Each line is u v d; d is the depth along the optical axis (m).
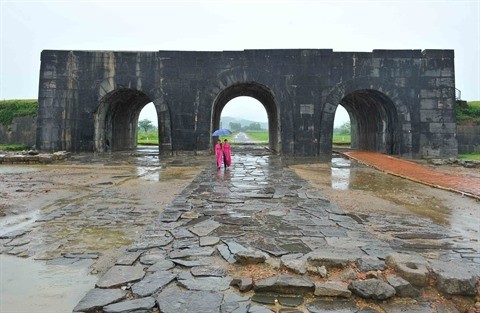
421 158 19.03
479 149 23.05
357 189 10.20
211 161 16.91
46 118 19.70
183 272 4.14
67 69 19.78
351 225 6.12
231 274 4.10
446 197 9.19
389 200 8.73
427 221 6.75
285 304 3.51
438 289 3.76
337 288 3.67
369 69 19.28
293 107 19.39
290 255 4.62
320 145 19.44
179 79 19.61
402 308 3.49
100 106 20.17
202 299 3.54
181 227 5.91
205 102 19.56
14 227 6.25
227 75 19.47
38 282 4.09
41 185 10.45
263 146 31.27
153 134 61.78
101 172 13.36
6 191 9.38
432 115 19.28
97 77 19.75
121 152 21.94
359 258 4.34
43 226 6.23
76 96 19.80
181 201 7.94
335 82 19.34
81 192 9.45
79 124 19.89
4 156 16.08
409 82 19.30
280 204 7.68
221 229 5.81
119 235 5.77
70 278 4.20
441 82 19.30
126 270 4.16
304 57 19.39
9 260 4.72
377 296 3.56
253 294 3.69
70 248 5.17
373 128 23.30
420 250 5.10
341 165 15.91
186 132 19.59
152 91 19.67
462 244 5.39
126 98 22.98
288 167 14.82
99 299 3.50
